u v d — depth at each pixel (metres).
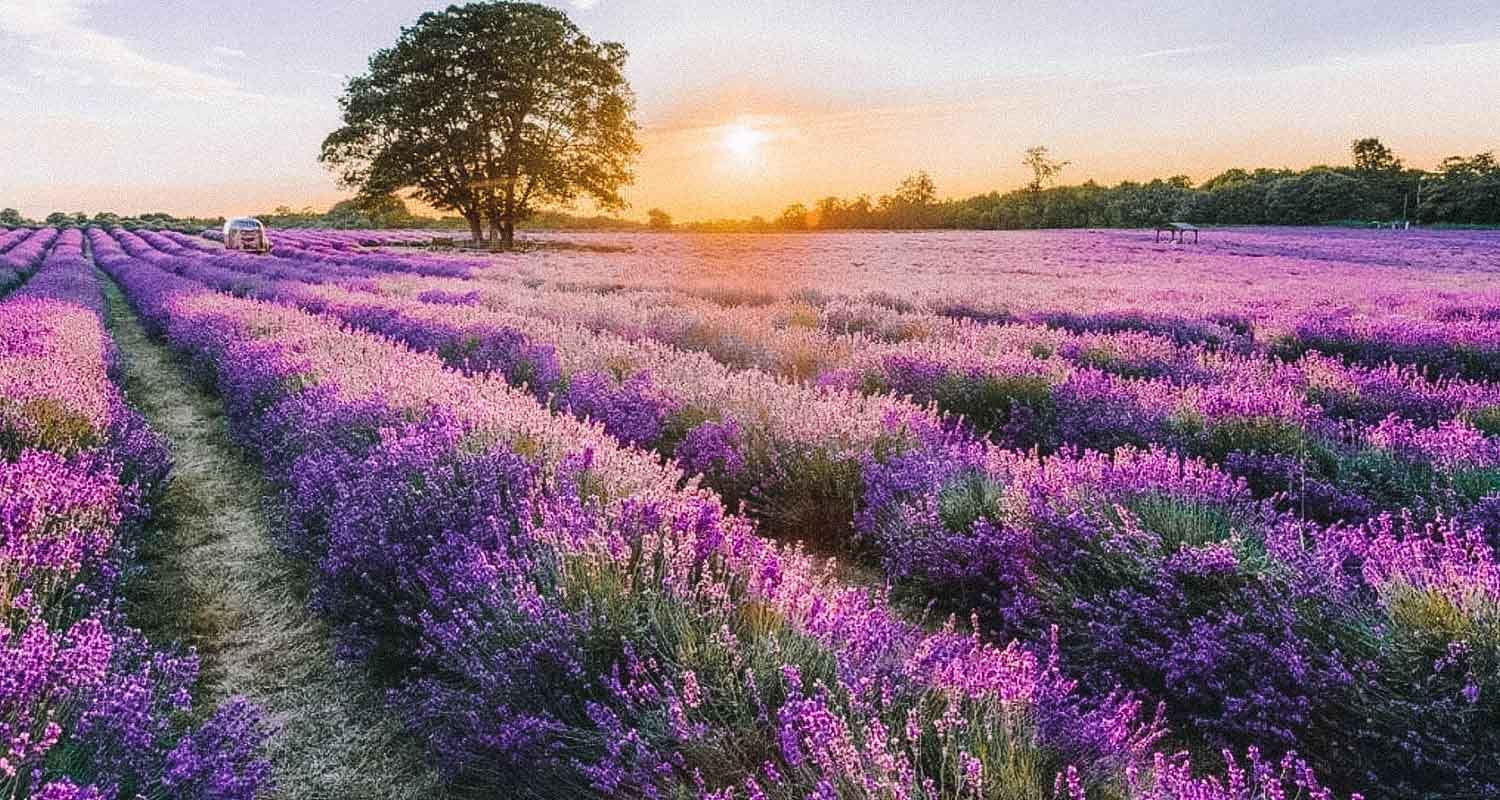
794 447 5.82
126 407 7.55
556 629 2.97
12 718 2.16
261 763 2.57
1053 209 128.75
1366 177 116.69
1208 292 21.80
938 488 4.95
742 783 2.44
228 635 4.21
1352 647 3.20
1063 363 8.91
